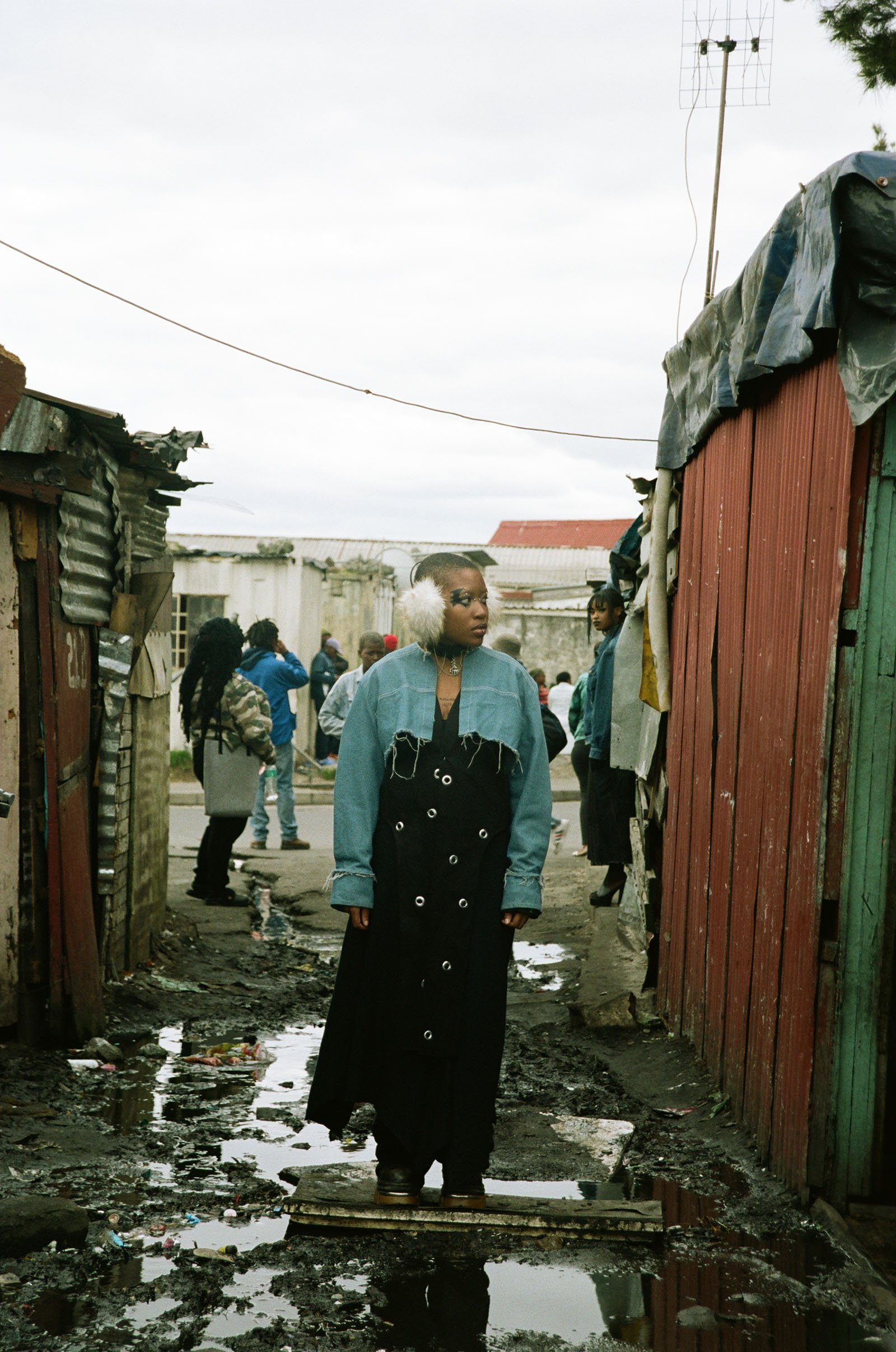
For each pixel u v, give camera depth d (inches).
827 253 139.1
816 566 152.2
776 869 163.3
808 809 150.4
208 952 301.3
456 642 146.3
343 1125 148.9
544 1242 138.4
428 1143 143.8
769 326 161.9
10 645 203.8
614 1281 128.9
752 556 184.9
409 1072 143.6
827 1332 118.1
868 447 141.5
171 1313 118.8
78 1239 134.6
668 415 246.8
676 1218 145.7
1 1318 116.7
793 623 161.2
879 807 142.6
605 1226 139.4
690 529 235.6
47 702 208.4
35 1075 194.5
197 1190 152.7
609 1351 113.7
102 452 229.9
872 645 142.3
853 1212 141.3
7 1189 148.6
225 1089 198.1
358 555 1191.6
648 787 276.4
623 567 331.3
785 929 157.8
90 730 229.6
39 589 207.2
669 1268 132.2
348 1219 141.7
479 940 143.3
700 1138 176.2
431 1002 141.8
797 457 162.4
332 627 959.0
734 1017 183.6
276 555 820.0
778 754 165.2
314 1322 117.9
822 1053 144.6
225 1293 123.7
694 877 217.9
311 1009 256.1
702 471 224.7
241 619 826.8
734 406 191.6
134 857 263.0
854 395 134.6
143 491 255.1
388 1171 146.7
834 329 145.6
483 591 146.2
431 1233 140.1
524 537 1889.8
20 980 208.4
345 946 148.1
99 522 229.3
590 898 365.4
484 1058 143.6
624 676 295.4
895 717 142.4
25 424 197.3
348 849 144.3
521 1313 121.1
